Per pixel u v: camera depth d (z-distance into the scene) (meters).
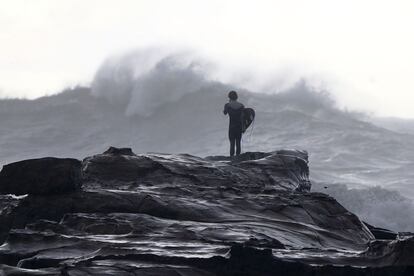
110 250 31.12
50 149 155.50
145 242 32.78
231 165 53.06
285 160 56.03
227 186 47.03
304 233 38.78
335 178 124.94
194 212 39.72
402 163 135.88
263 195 43.12
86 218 36.66
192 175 48.31
